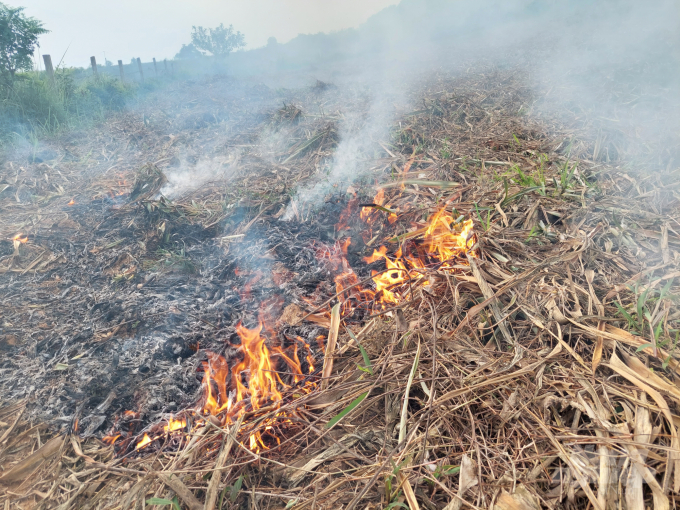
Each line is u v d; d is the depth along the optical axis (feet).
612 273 9.30
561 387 6.62
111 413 7.82
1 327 10.31
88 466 6.84
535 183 13.51
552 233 10.66
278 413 7.04
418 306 8.83
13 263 13.50
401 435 6.23
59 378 8.59
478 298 8.57
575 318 7.84
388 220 13.26
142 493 6.15
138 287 11.88
